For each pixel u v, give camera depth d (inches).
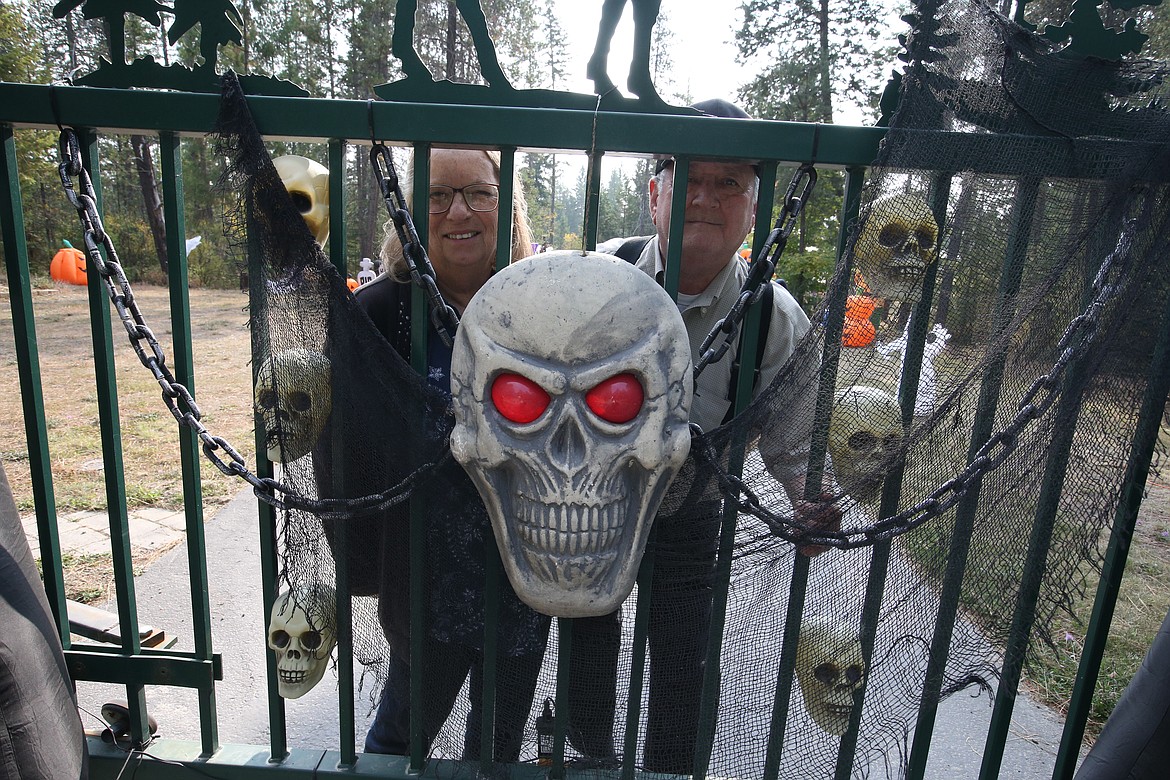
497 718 62.9
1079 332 48.8
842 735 57.9
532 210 1031.6
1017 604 54.9
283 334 53.4
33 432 59.4
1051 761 89.7
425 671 63.2
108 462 59.1
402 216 51.1
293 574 57.4
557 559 47.3
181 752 66.1
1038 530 53.6
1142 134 48.7
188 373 56.7
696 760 60.2
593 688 61.9
